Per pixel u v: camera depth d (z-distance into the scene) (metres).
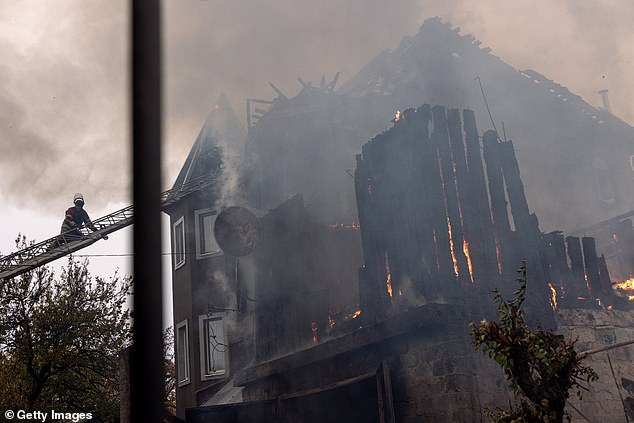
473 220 12.52
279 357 15.50
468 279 12.08
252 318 21.23
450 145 12.96
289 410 14.52
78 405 23.92
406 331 11.85
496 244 12.66
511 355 7.69
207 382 25.31
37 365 23.34
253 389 16.06
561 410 7.62
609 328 12.52
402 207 13.07
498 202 12.94
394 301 12.93
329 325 15.05
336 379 13.73
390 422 11.95
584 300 13.00
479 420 11.23
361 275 13.66
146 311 5.86
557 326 12.22
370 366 12.97
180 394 26.28
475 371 11.57
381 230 13.51
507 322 7.85
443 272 12.04
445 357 11.57
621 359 12.37
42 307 23.75
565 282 13.19
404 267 12.80
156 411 5.95
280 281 16.09
